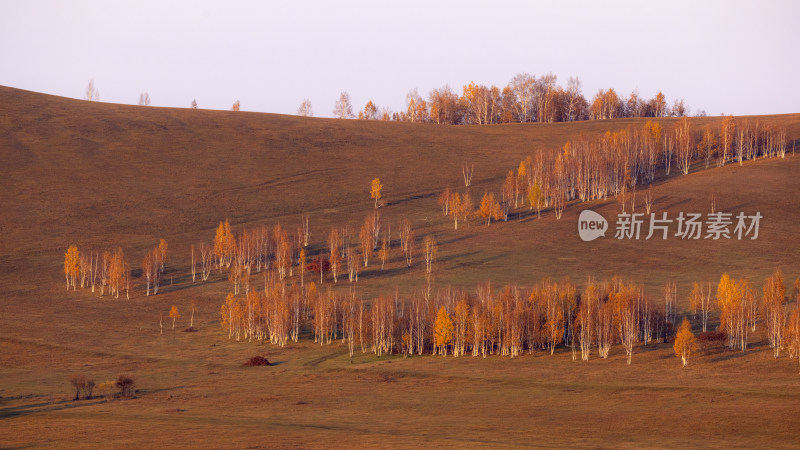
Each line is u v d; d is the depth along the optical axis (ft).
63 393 250.37
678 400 220.84
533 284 438.40
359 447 162.61
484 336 322.34
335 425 194.49
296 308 365.61
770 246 491.72
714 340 308.60
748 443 166.81
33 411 215.92
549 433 181.88
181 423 194.59
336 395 246.27
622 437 176.14
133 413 212.64
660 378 257.75
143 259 497.05
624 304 318.65
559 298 341.62
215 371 297.33
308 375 286.66
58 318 390.83
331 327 358.02
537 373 276.62
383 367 296.71
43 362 312.91
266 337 364.79
